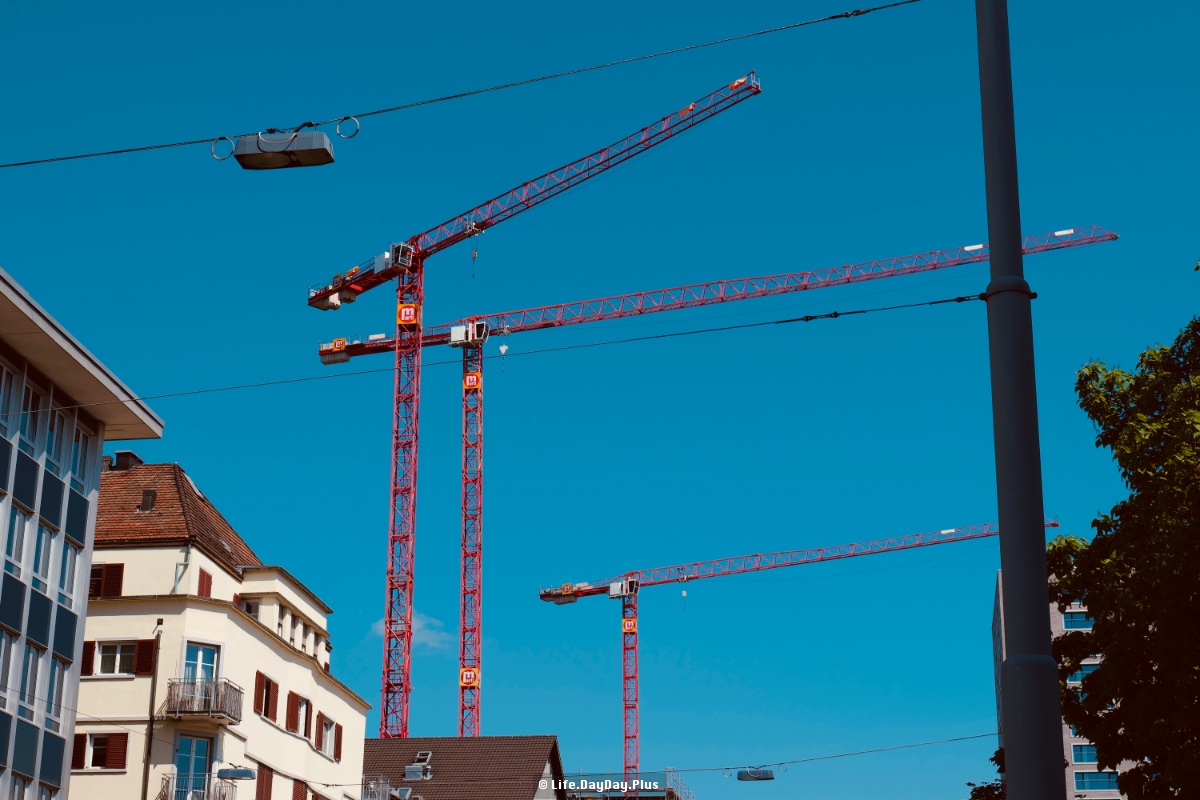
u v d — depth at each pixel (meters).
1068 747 130.75
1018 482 9.02
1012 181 9.69
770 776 56.84
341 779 60.34
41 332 39.12
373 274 137.62
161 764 46.97
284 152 18.41
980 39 10.08
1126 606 28.36
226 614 49.62
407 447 134.25
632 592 176.62
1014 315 9.37
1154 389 29.62
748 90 125.19
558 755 79.19
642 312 142.50
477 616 134.38
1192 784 26.33
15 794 38.25
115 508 52.19
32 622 39.66
